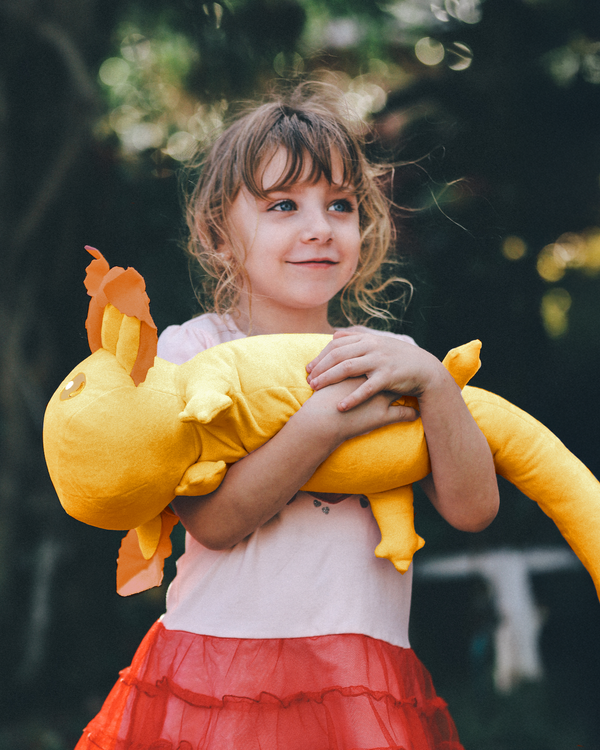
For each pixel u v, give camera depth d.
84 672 5.36
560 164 6.30
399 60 6.11
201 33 5.17
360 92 5.70
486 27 6.20
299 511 1.46
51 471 1.28
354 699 1.37
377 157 2.43
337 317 2.34
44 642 5.35
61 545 5.58
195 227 1.87
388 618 1.49
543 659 5.69
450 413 1.34
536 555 5.76
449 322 5.53
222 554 1.46
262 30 5.22
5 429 5.43
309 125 1.59
